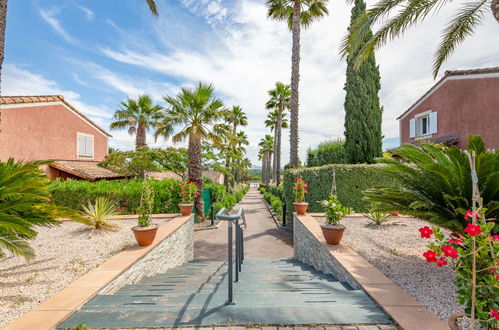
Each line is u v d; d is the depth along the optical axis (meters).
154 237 4.46
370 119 10.09
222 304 2.44
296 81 11.73
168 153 13.88
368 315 2.14
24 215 3.48
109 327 2.01
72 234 5.43
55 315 2.16
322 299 2.64
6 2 4.25
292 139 11.59
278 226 10.55
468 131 10.71
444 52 6.90
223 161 15.26
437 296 2.56
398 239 4.87
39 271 3.36
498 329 1.54
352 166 8.33
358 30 6.38
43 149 11.80
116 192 8.64
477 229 1.53
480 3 5.56
